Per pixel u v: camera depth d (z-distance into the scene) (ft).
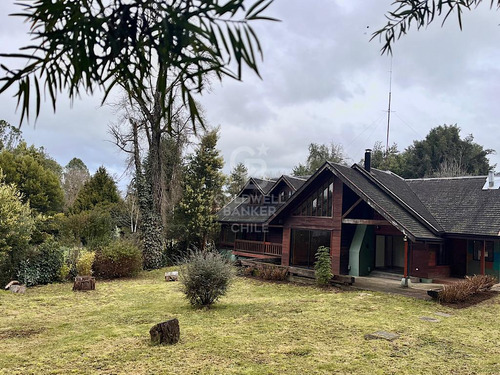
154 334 29.04
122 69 4.27
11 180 93.40
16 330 33.32
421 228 55.62
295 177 85.30
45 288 55.26
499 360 25.05
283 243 68.54
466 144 134.92
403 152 146.51
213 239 88.07
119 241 70.38
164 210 79.05
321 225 62.95
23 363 24.81
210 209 85.35
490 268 56.80
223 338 30.12
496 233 52.16
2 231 51.83
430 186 72.28
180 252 84.02
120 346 28.40
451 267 60.44
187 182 86.22
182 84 4.11
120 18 4.09
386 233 64.08
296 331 32.01
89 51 4.06
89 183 109.91
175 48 3.93
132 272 67.51
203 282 41.70
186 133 75.05
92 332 32.53
